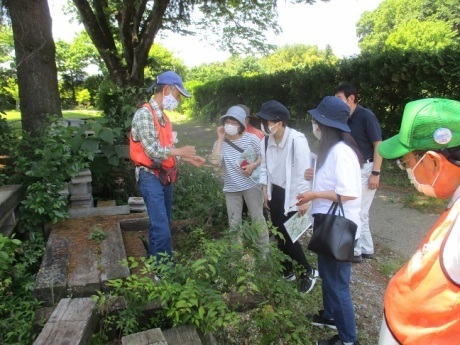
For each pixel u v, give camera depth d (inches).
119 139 220.8
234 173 159.6
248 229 118.8
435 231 54.2
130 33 520.7
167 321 108.8
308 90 471.2
